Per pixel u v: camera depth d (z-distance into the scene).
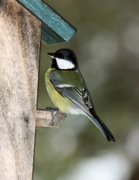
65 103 9.78
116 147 13.07
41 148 12.42
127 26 14.09
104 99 13.23
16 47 8.34
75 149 12.79
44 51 12.98
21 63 8.34
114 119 13.07
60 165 12.42
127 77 13.81
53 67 10.20
